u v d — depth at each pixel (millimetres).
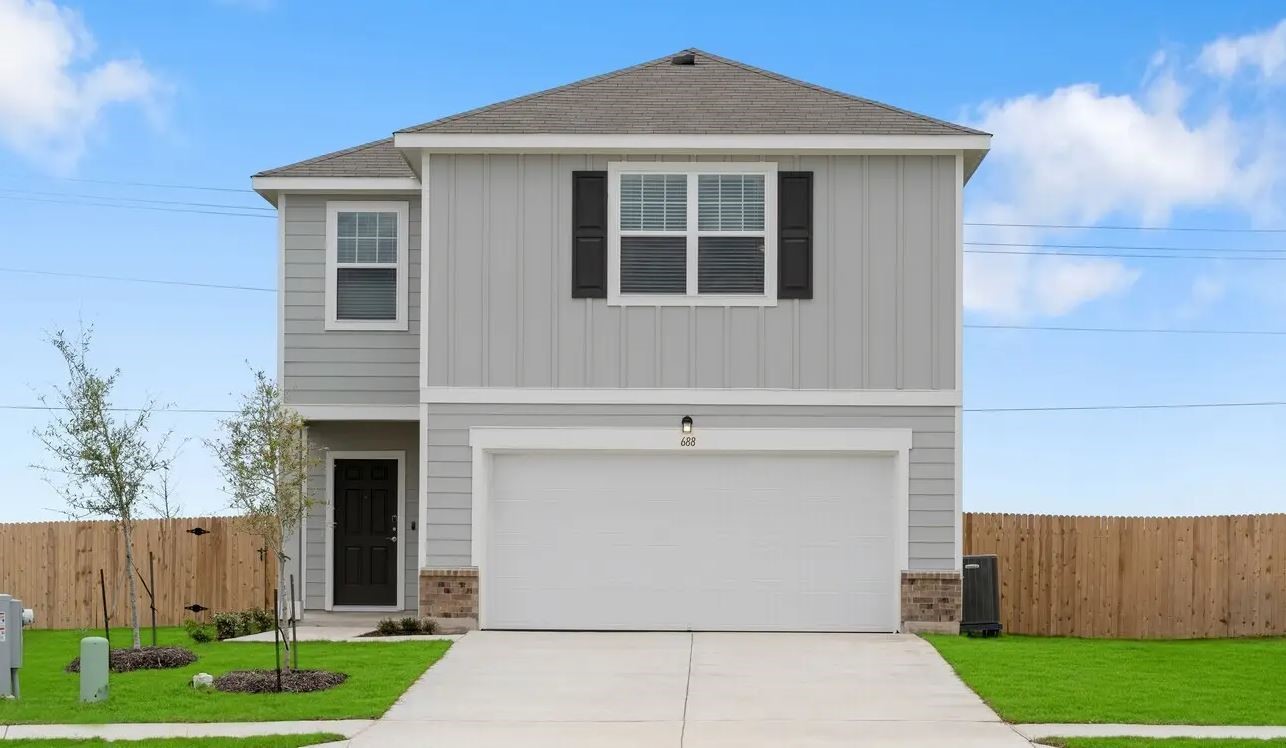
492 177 17281
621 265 17203
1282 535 20688
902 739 11008
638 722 11742
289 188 19391
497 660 14867
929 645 15859
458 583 17047
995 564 17750
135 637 15336
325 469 20141
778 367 17094
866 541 17156
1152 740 10859
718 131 17016
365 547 20156
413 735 11211
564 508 17297
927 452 17000
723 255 17188
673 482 17281
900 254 17109
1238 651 16625
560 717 11969
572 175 17250
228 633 17906
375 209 19609
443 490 17109
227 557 21219
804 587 17156
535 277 17203
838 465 17219
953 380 17047
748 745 10805
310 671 13711
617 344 17125
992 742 10875
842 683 13562
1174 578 20531
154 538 21422
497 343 17172
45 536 21547
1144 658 15531
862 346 17078
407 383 19438
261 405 15734
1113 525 20594
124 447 15664
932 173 17188
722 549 17219
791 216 17156
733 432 17062
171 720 11812
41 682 14531
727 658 14977
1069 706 12328
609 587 17250
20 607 13445
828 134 16984
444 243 17250
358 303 19562
